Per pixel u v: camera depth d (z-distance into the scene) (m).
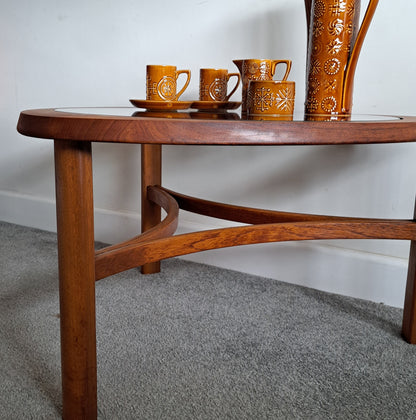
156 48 1.51
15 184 1.92
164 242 0.83
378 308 1.23
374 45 1.19
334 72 0.84
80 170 0.69
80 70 1.67
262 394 0.84
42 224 1.86
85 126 0.63
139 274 1.41
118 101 1.62
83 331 0.74
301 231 0.97
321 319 1.15
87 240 0.72
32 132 0.67
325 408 0.81
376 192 1.26
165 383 0.87
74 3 1.63
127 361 0.94
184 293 1.28
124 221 1.66
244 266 1.46
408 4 1.14
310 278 1.36
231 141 0.63
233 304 1.22
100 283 1.33
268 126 0.65
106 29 1.59
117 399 0.82
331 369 0.93
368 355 0.99
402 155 1.21
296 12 1.27
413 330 1.03
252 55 1.36
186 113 0.88
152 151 1.38
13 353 0.95
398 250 1.25
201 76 1.05
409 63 1.16
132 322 1.10
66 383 0.75
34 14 1.72
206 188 1.51
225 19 1.38
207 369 0.92
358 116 0.95
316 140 0.67
